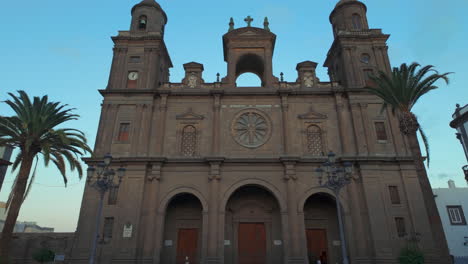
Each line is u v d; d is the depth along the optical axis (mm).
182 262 28562
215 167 28516
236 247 29000
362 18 37000
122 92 31719
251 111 31766
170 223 29766
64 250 28922
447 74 22781
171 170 28969
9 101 24938
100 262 25562
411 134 22922
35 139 24828
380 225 26469
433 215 20891
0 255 21672
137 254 25984
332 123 31125
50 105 25891
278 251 28609
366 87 26172
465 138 35625
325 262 28484
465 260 32844
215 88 32500
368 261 25781
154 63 33656
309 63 34094
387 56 33906
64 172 25969
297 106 31969
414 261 23688
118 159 28625
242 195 30797
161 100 31859
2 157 37906
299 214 27234
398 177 28312
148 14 36781
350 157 28500
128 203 27203
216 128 30594
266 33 35188
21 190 23641
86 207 27312
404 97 23719
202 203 27672
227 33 35344
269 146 30266
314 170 28766
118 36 34625
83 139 26734
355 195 27734
